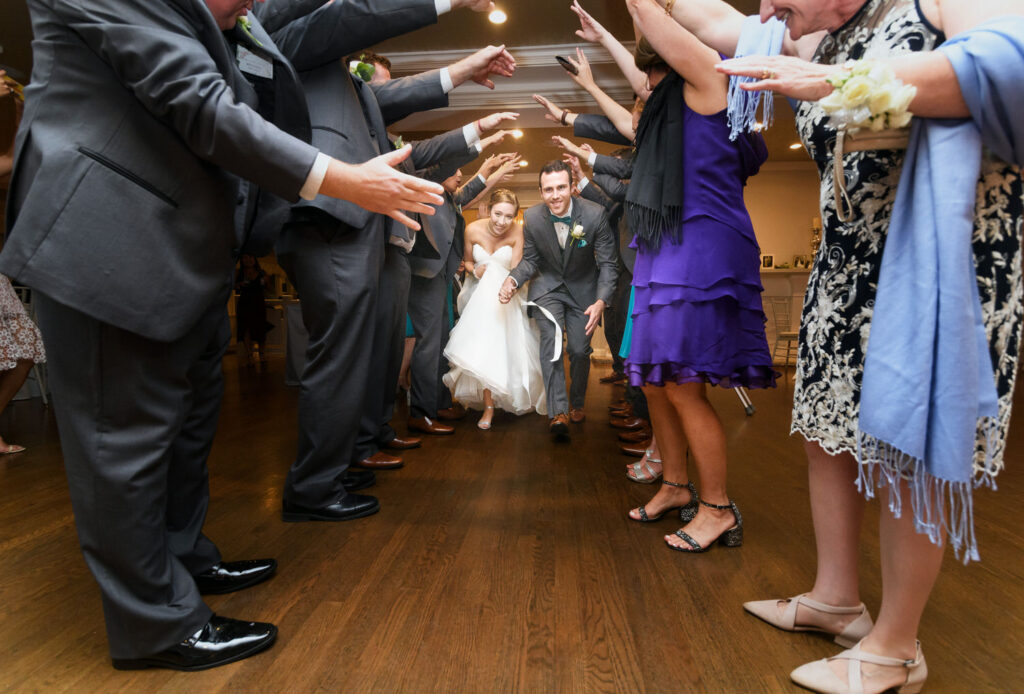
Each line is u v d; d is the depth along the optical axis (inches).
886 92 28.2
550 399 116.0
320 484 68.9
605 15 199.3
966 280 29.9
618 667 39.8
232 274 47.7
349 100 70.3
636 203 59.4
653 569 55.9
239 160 36.2
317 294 67.6
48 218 33.5
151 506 38.3
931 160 30.8
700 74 55.2
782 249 360.8
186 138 35.8
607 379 227.8
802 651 41.8
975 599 50.3
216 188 39.0
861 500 42.5
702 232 57.8
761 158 60.8
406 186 38.5
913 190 32.1
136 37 33.5
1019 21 28.4
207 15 37.4
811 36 41.1
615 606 48.5
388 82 87.6
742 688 37.5
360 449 93.1
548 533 65.7
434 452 106.3
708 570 55.7
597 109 242.8
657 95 60.2
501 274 130.2
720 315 57.8
